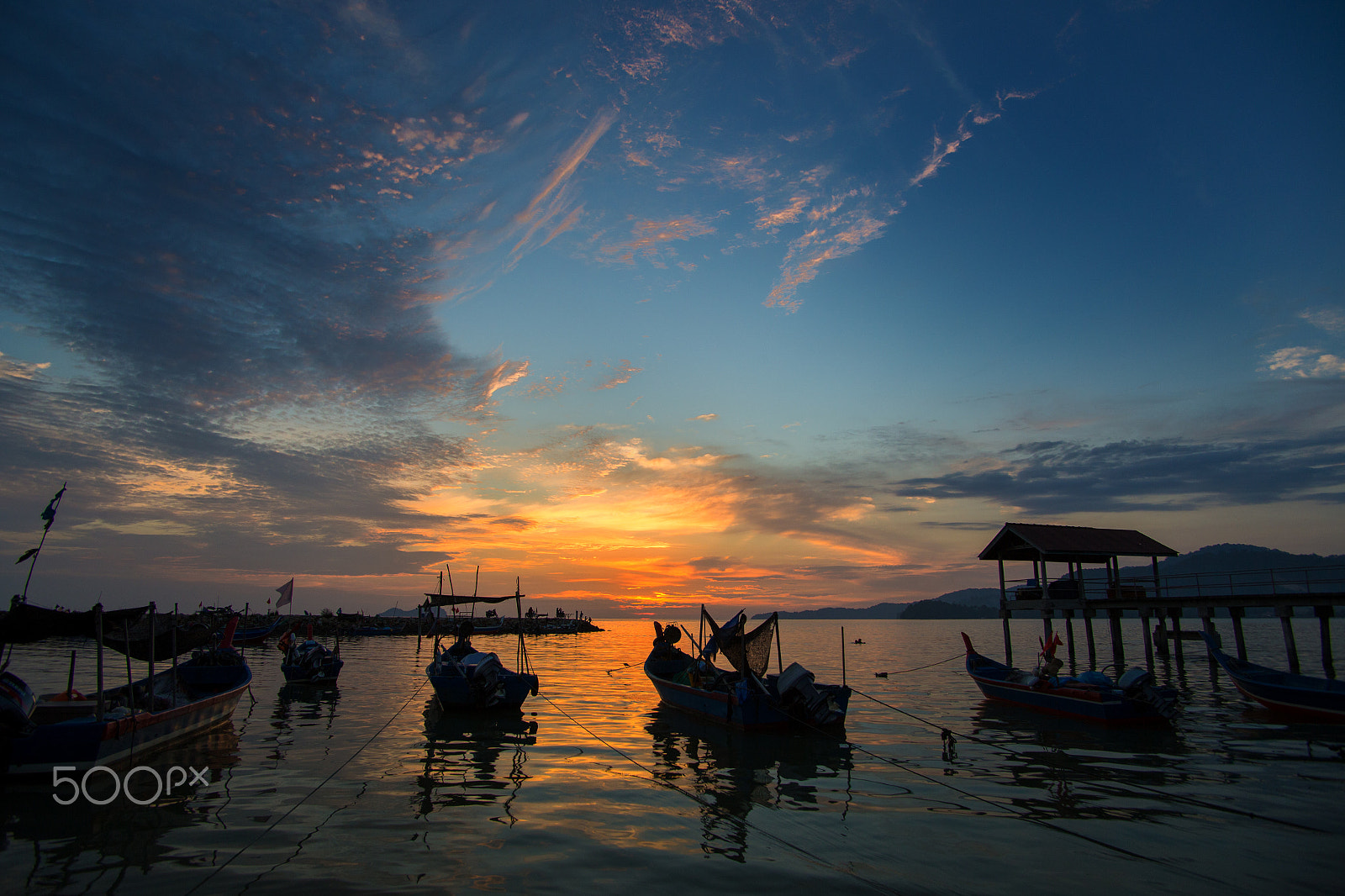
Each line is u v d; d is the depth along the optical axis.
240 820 10.59
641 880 8.49
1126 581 35.50
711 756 15.59
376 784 12.77
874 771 14.17
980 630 146.25
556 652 56.03
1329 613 27.72
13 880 8.37
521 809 11.33
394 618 86.44
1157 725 19.12
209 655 23.27
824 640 83.31
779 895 8.09
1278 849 9.67
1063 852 9.53
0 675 12.13
